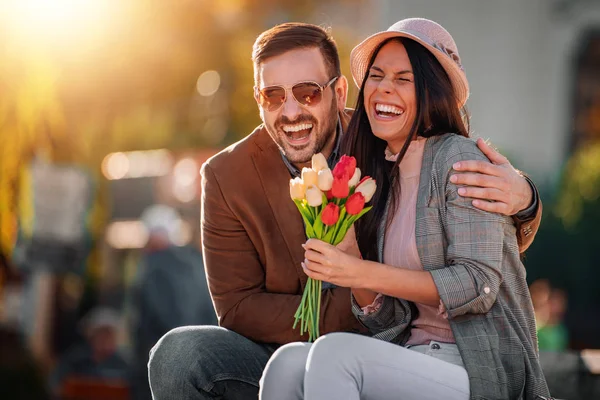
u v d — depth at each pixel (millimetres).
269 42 3680
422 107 3330
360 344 3035
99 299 11133
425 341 3354
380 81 3393
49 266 8836
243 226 3746
